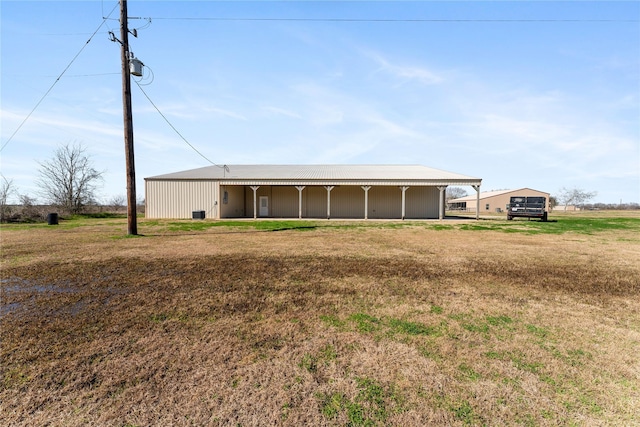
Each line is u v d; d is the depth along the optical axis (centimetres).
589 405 210
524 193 4666
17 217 1986
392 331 325
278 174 2305
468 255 772
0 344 293
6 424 193
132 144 1147
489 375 245
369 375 245
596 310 391
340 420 196
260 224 1683
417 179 2114
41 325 337
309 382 235
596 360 269
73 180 2962
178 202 2175
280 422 195
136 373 247
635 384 234
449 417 198
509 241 1043
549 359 270
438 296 444
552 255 776
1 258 705
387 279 537
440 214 2169
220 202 2167
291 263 668
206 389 227
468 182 2098
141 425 192
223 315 369
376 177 2166
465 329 331
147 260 690
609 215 2891
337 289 476
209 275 559
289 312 379
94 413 202
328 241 1023
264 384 233
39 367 254
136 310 384
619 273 588
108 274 563
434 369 253
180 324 342
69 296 437
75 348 287
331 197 2423
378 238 1111
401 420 196
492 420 196
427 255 770
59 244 923
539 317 366
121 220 2069
